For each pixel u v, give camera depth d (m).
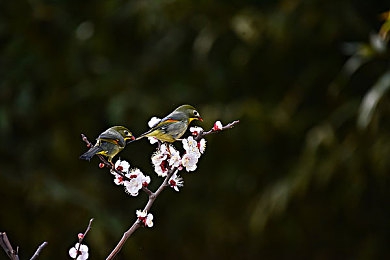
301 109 10.89
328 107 10.78
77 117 11.03
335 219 11.09
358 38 10.46
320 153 10.20
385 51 8.90
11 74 10.70
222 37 10.81
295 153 10.89
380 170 9.77
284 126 10.48
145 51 11.08
